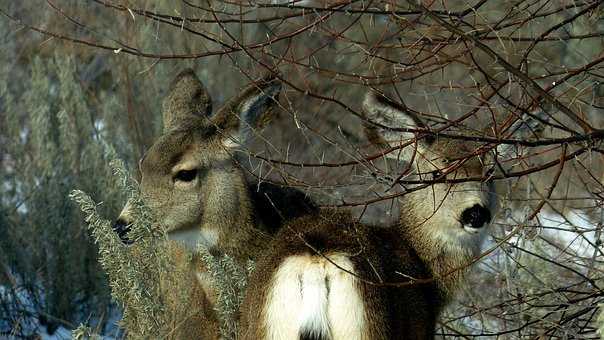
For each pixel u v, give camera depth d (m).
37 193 15.04
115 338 13.26
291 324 9.48
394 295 10.19
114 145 16.47
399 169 12.68
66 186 15.17
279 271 9.64
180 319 11.65
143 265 11.53
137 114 17.06
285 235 10.50
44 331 14.31
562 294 12.23
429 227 11.50
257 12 17.64
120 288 11.32
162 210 12.24
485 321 13.21
